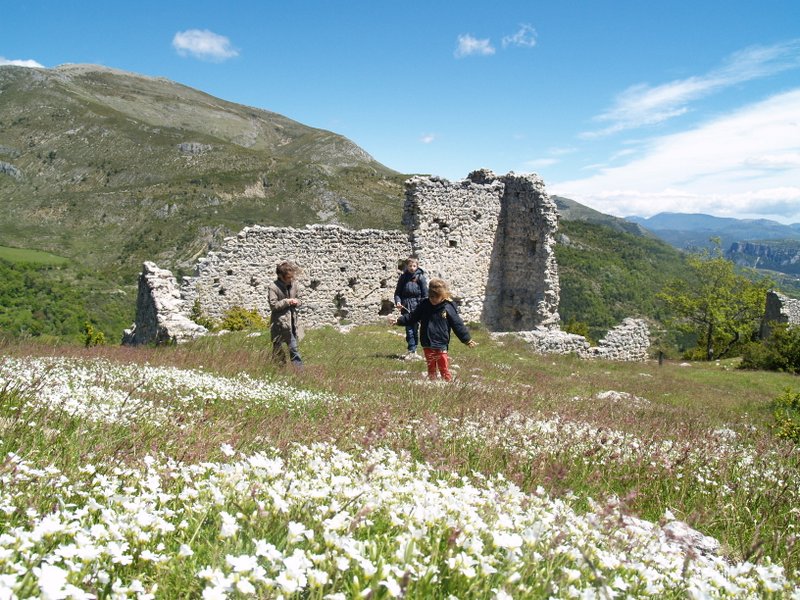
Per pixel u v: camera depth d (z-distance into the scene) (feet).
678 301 147.43
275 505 9.11
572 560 9.02
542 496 13.05
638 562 9.77
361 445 16.47
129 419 17.62
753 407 50.80
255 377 34.04
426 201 92.48
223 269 78.28
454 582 8.05
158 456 12.94
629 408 38.17
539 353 76.13
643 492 17.51
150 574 7.70
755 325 142.20
